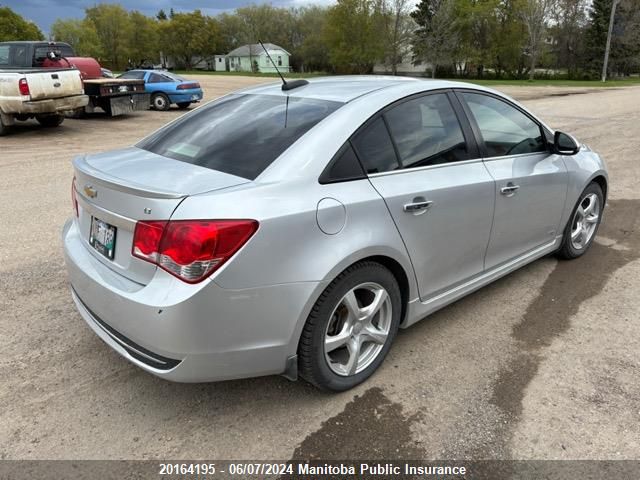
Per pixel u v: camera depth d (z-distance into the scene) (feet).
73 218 10.92
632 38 181.68
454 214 10.30
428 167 10.04
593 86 125.49
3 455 7.86
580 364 10.23
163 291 7.39
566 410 8.91
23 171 27.45
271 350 8.05
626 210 20.42
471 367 10.15
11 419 8.61
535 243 13.37
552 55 195.00
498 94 12.28
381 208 8.93
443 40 169.99
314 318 8.36
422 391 9.42
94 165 9.32
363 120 9.26
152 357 7.80
